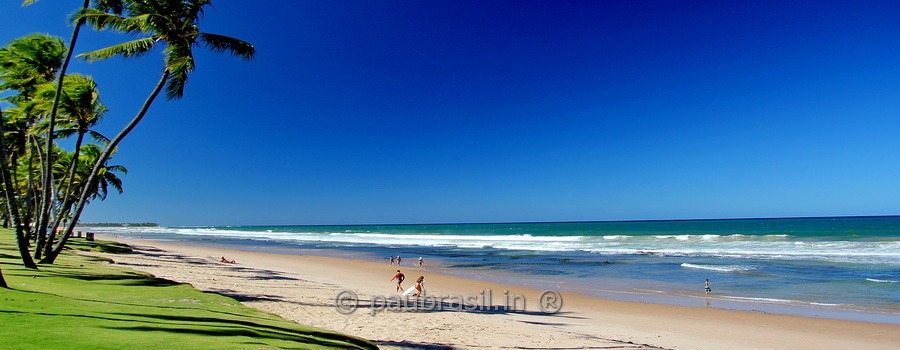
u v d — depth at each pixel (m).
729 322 14.12
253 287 16.22
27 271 11.07
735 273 24.67
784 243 42.12
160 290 10.44
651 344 11.27
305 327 8.00
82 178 29.67
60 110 15.20
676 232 86.44
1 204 45.66
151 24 12.31
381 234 93.69
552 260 33.81
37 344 4.29
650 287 21.08
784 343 11.84
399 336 9.85
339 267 29.08
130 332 5.25
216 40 13.48
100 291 9.16
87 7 12.84
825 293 18.58
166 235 95.75
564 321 13.74
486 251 43.53
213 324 6.60
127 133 13.35
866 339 12.19
